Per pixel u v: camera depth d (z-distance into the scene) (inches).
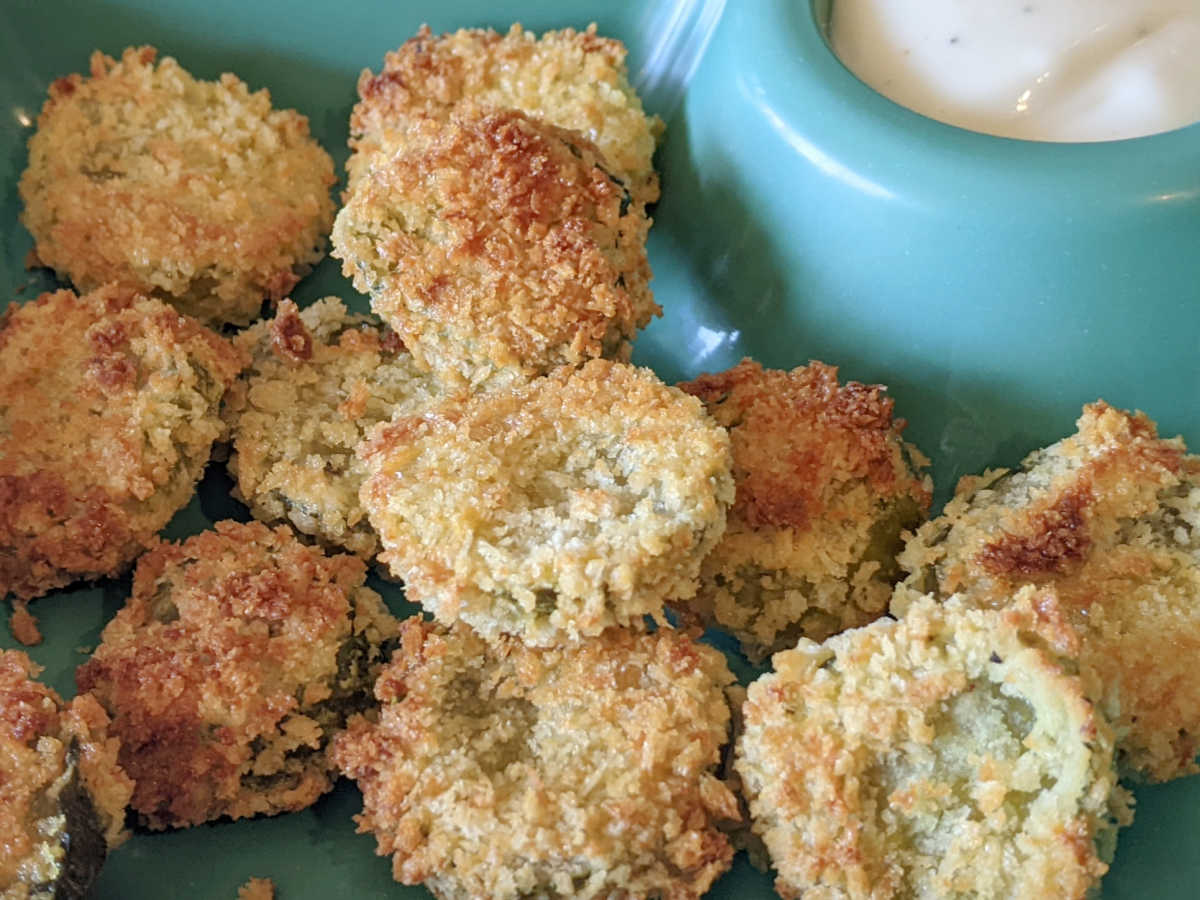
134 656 4.0
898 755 3.6
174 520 4.7
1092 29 4.7
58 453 4.5
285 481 4.5
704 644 4.2
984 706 3.6
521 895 3.6
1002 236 4.4
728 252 5.2
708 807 3.7
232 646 4.0
